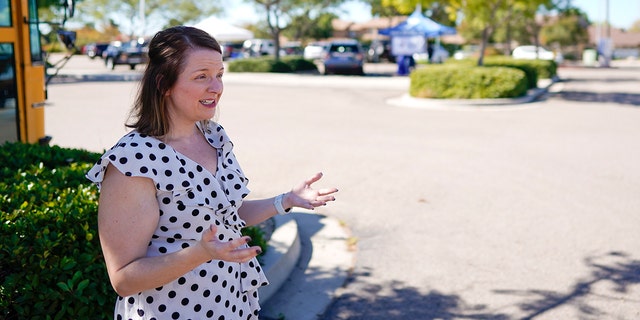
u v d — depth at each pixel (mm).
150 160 2037
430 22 29047
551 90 23047
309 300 4656
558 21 66938
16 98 6617
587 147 10883
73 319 3422
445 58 47125
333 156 10039
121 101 17703
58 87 22141
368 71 36219
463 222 6520
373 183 8195
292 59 33000
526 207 7070
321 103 18281
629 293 4781
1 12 6348
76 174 4719
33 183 4266
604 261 5414
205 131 2285
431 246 5801
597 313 4449
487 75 18047
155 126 2115
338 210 6949
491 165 9367
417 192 7734
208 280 2137
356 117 15117
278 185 8133
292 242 5301
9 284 3244
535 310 4496
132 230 2008
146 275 1945
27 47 6730
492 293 4785
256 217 2463
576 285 4922
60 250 3492
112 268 2006
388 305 4586
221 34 22047
